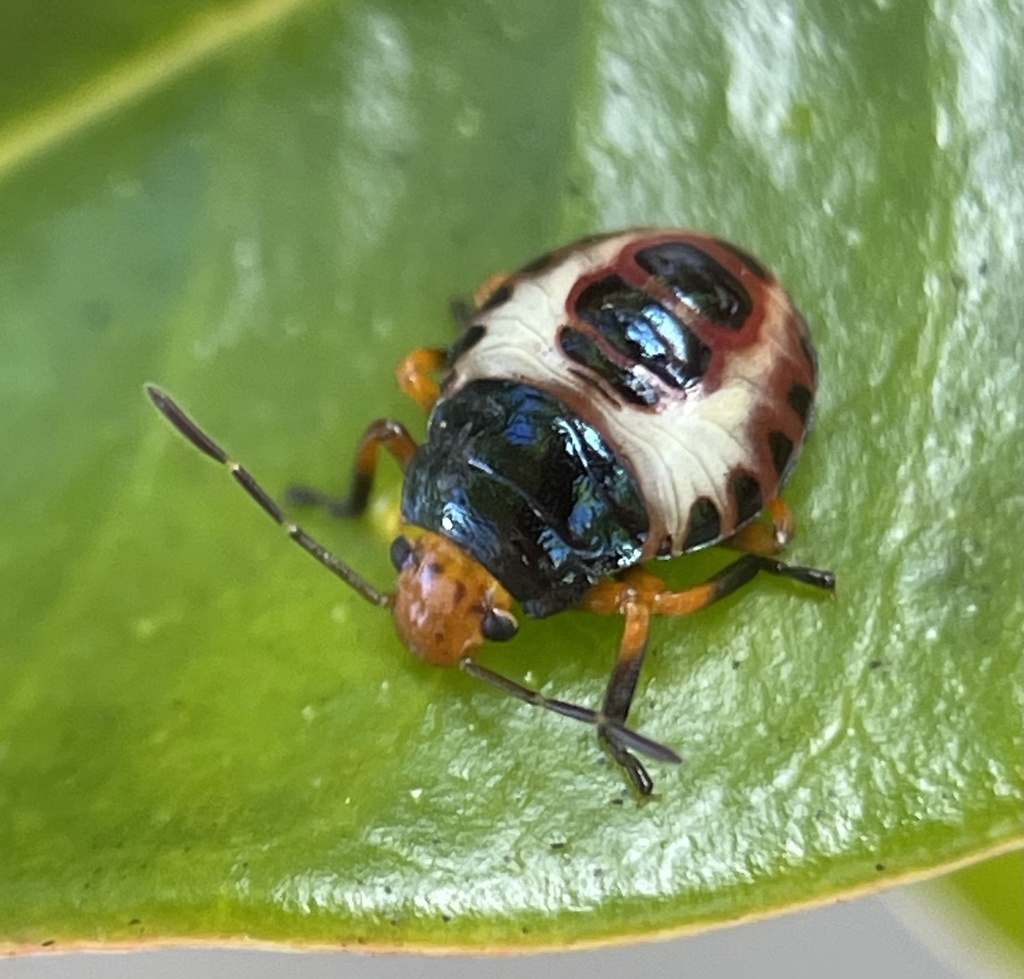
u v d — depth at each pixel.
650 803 0.07
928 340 0.07
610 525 0.07
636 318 0.07
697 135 0.07
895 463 0.07
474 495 0.07
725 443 0.07
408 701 0.07
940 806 0.06
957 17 0.07
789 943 0.08
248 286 0.07
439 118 0.07
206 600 0.07
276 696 0.07
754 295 0.07
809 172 0.07
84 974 0.08
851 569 0.07
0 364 0.07
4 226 0.07
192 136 0.07
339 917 0.06
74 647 0.07
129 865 0.07
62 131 0.07
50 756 0.07
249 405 0.07
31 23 0.07
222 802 0.07
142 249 0.07
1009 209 0.07
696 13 0.07
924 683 0.07
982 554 0.07
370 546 0.07
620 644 0.07
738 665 0.07
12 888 0.06
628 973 0.08
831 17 0.07
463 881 0.07
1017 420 0.07
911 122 0.07
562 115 0.07
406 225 0.07
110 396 0.07
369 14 0.07
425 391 0.07
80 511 0.07
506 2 0.07
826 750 0.07
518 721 0.07
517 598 0.07
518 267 0.07
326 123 0.07
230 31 0.07
